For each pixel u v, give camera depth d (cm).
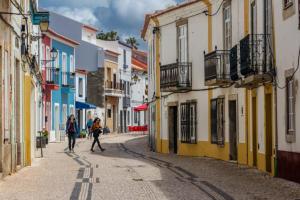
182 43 3025
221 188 1538
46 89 4531
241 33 2308
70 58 5341
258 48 1930
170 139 3219
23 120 2102
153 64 3541
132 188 1540
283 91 1753
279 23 1784
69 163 2372
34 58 2425
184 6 2925
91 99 6469
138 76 8100
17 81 1975
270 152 1945
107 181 1706
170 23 3127
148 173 1953
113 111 7131
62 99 5131
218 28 2653
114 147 3822
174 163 2397
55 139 4881
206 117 2809
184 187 1560
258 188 1538
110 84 6812
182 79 2947
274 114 1841
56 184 1625
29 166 2205
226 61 2491
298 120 1616
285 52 1727
